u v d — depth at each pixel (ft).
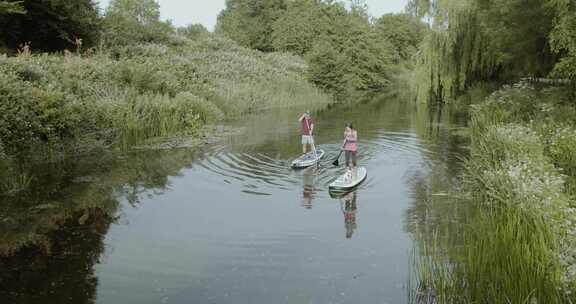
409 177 40.09
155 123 65.05
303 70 156.66
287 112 102.63
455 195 34.09
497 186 29.89
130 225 28.94
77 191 36.70
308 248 25.02
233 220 29.68
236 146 56.80
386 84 202.18
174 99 75.41
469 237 24.14
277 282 21.21
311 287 20.67
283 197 34.78
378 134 65.51
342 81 150.82
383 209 31.42
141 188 37.58
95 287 20.89
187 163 46.91
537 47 63.26
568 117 44.50
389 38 244.63
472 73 97.91
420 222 28.55
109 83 69.87
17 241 26.43
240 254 24.34
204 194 35.76
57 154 49.57
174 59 111.04
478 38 87.40
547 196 23.99
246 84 115.65
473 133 57.93
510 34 63.93
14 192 36.22
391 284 20.81
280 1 236.22
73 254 24.57
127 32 121.39
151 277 21.85
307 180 39.83
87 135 53.88
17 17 81.20
